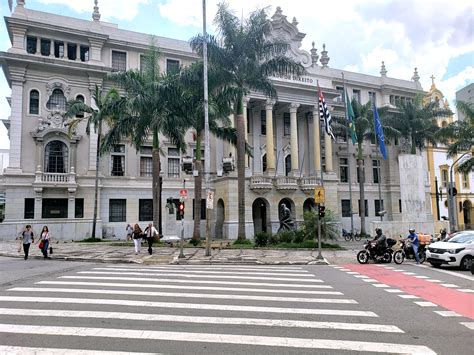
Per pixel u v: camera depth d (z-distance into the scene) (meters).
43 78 33.56
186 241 28.23
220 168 38.56
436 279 13.06
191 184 38.31
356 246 27.53
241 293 9.96
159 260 18.30
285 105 41.81
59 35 34.12
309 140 44.19
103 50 36.16
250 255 20.38
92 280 11.91
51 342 5.92
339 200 45.91
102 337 6.17
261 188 36.34
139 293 9.77
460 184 53.47
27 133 32.72
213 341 6.03
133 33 37.66
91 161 34.75
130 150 36.66
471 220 53.22
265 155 41.81
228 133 28.45
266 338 6.21
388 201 49.31
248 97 38.81
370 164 49.28
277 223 37.66
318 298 9.48
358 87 49.56
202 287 10.80
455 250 15.59
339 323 7.18
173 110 26.06
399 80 52.16
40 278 12.38
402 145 50.00
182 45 39.59
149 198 36.94
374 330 6.77
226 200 36.16
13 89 32.38
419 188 27.81
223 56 25.50
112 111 27.06
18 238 31.08
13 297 9.20
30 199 32.19
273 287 10.98
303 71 27.23
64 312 7.75
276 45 26.66
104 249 23.50
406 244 19.72
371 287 11.30
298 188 39.03
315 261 18.08
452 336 6.46
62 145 34.06
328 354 5.52
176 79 25.42
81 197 33.94
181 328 6.71
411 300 9.44
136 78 26.94
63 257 19.30
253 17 26.19
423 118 42.19
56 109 33.69
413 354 5.55
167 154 38.16
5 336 6.21
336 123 41.62
